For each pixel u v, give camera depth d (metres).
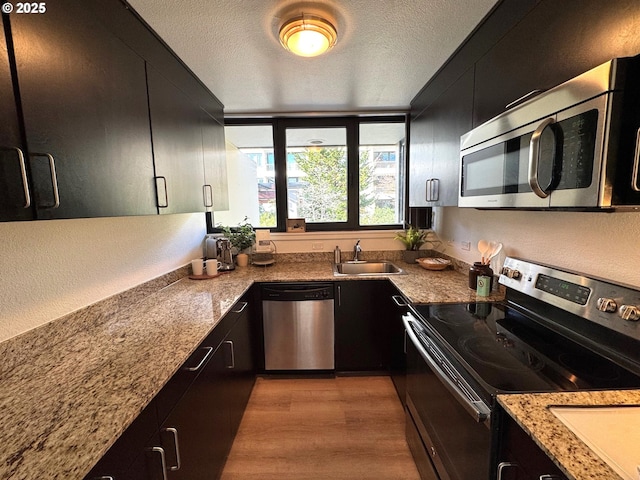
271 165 2.96
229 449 1.67
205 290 1.97
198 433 1.23
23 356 1.07
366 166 2.97
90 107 1.00
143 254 1.84
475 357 1.04
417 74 1.99
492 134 1.22
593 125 0.76
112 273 1.56
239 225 2.89
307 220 2.98
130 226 1.71
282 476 1.54
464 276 2.21
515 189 1.08
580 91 0.80
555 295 1.25
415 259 2.72
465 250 2.26
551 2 1.00
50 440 0.69
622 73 0.72
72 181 0.91
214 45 1.56
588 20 0.85
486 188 1.28
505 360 1.02
